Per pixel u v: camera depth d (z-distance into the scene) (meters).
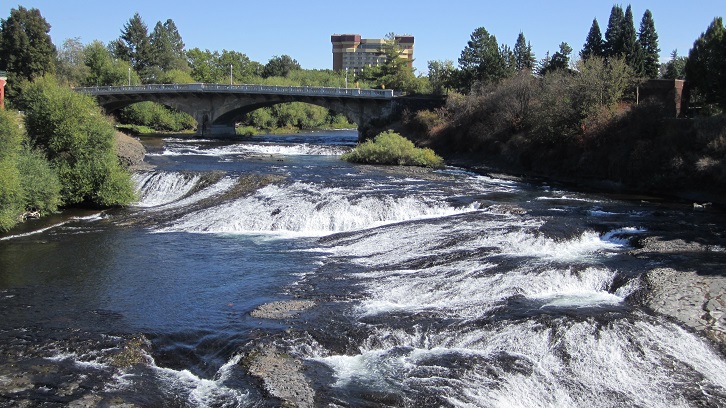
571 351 18.31
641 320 20.11
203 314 20.88
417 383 16.53
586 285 23.70
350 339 18.95
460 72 103.00
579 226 31.08
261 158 63.09
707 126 44.59
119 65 130.75
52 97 39.88
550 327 19.56
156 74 152.12
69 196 38.25
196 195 40.94
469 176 52.91
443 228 31.77
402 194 39.59
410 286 23.53
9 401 15.05
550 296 22.88
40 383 16.03
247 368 17.00
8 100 87.19
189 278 24.98
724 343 18.75
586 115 54.28
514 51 122.06
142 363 17.44
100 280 24.59
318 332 19.30
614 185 48.72
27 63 99.94
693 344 18.70
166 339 18.86
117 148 50.41
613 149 50.31
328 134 116.19
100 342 18.50
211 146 74.50
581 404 16.05
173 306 21.67
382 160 61.28
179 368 17.25
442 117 76.25
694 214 35.94
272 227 34.38
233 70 179.62
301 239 32.06
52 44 106.06
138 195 41.50
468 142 68.88
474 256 26.92
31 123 40.03
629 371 17.39
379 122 87.38
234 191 40.59
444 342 19.03
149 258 27.94
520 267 24.97
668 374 17.23
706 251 27.20
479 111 69.31
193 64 181.75
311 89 93.06
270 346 18.25
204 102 100.94
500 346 18.75
